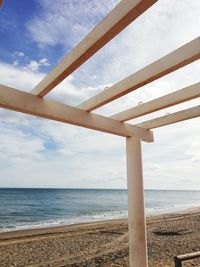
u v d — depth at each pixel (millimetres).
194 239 10203
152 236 11070
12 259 8469
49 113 2713
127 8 1630
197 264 6113
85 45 1943
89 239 11945
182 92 2672
